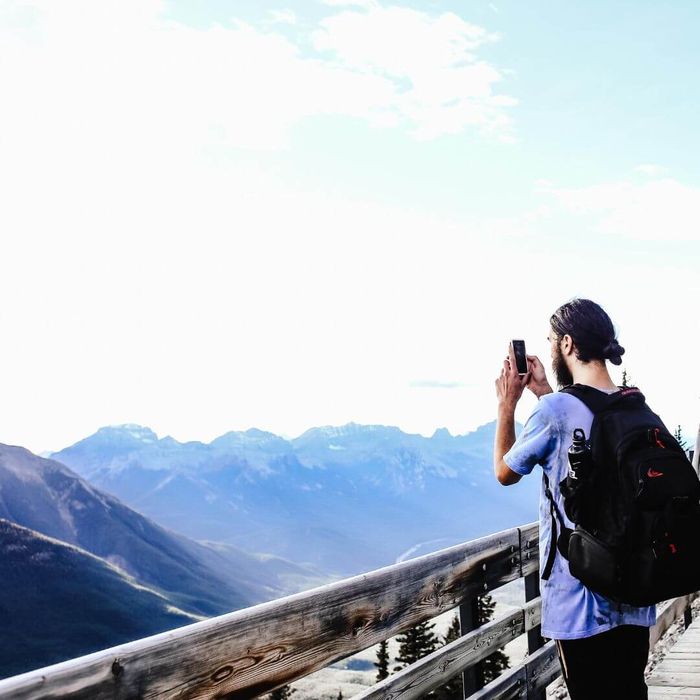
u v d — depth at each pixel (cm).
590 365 261
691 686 503
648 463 222
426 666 318
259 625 231
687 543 214
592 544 226
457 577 350
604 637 245
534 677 402
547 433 253
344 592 273
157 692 192
